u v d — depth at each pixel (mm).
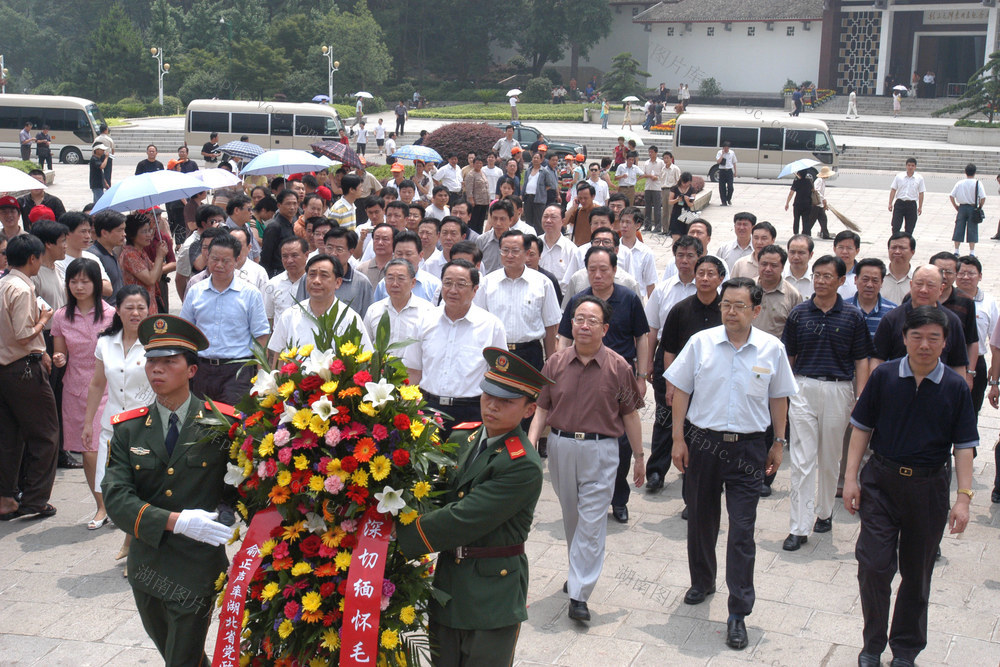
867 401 4770
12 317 6211
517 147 20406
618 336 6832
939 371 4598
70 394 6758
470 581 3797
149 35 59938
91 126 31672
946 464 4664
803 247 7734
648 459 7312
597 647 4953
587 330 5164
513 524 3861
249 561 3664
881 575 4652
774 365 5184
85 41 70875
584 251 8898
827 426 6254
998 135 35000
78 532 6363
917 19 47781
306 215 9633
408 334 6371
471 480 3803
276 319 7246
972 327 6648
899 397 4633
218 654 3561
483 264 8984
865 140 37625
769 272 7215
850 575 5809
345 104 51188
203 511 3850
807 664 4812
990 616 5320
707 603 5457
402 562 3771
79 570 5797
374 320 6445
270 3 63500
